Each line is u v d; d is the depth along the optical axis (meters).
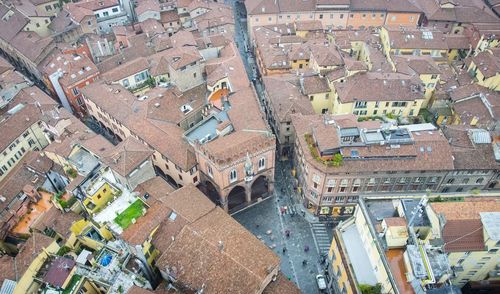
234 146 91.44
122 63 131.25
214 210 84.69
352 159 88.81
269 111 119.94
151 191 88.06
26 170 98.19
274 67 129.75
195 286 73.94
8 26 143.25
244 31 168.50
